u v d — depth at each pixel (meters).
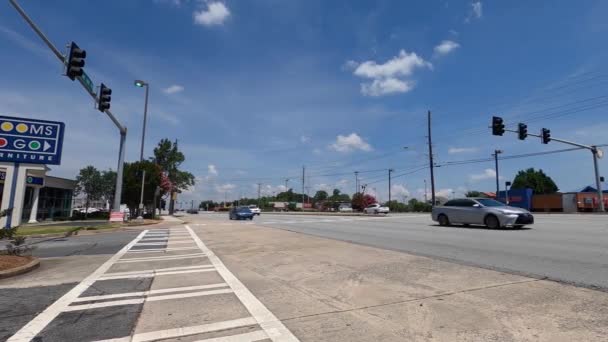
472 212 17.83
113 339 4.28
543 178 74.75
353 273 7.66
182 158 52.28
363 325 4.61
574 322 4.45
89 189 57.88
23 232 18.50
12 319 5.03
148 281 7.44
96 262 9.94
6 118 18.45
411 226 20.31
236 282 7.23
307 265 8.77
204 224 27.19
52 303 5.83
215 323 4.81
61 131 19.25
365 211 54.28
